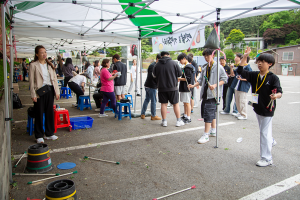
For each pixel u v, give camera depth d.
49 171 3.15
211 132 4.70
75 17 5.83
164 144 4.24
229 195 2.56
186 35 5.89
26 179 2.92
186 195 2.56
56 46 12.92
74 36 6.57
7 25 4.90
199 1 4.29
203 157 3.62
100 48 13.66
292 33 63.72
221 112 6.96
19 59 31.52
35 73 4.05
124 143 4.31
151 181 2.88
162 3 4.58
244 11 4.59
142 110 6.35
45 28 6.13
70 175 3.04
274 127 5.32
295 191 2.62
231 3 4.30
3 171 2.04
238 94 6.04
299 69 41.09
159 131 5.09
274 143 3.82
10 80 5.32
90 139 4.54
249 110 7.37
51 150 3.94
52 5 4.89
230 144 4.20
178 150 3.93
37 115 4.19
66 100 9.57
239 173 3.07
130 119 6.27
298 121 5.86
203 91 4.27
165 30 6.42
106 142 4.36
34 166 3.08
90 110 7.51
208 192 2.62
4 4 2.77
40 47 4.04
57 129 5.25
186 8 4.86
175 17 5.53
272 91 3.02
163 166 3.31
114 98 6.35
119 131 5.10
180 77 5.56
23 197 2.52
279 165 3.29
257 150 3.90
